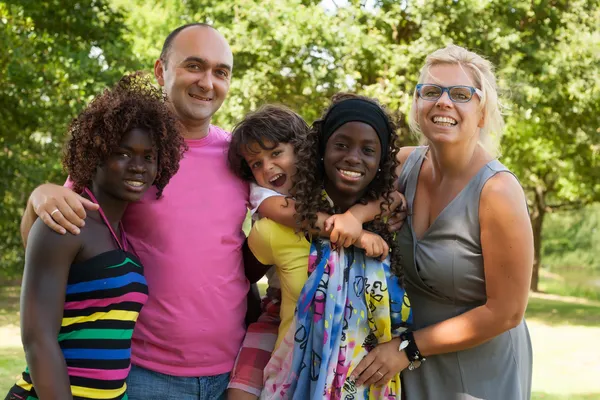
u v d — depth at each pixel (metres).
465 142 3.00
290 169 3.12
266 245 3.02
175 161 2.85
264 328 3.17
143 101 2.73
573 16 13.51
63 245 2.52
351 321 2.92
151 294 2.96
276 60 12.40
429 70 3.05
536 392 7.50
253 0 12.55
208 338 3.01
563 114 14.64
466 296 3.07
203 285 2.98
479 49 12.12
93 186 2.76
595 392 7.51
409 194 3.20
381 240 2.98
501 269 2.91
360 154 2.90
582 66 13.19
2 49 11.09
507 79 11.70
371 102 3.00
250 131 3.09
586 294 26.70
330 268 2.91
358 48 11.99
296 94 13.24
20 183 12.41
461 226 3.01
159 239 2.97
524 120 14.46
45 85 11.65
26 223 2.75
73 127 2.76
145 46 16.41
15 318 12.01
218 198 3.11
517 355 3.18
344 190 2.94
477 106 3.01
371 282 2.94
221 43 3.27
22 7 11.83
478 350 3.11
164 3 17.23
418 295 3.19
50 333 2.46
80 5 12.43
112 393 2.61
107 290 2.59
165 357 2.98
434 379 3.15
